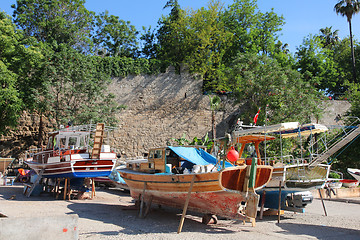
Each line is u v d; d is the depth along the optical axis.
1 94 20.61
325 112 26.14
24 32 27.70
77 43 32.06
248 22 33.78
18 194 15.20
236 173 8.34
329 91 38.72
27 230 5.04
